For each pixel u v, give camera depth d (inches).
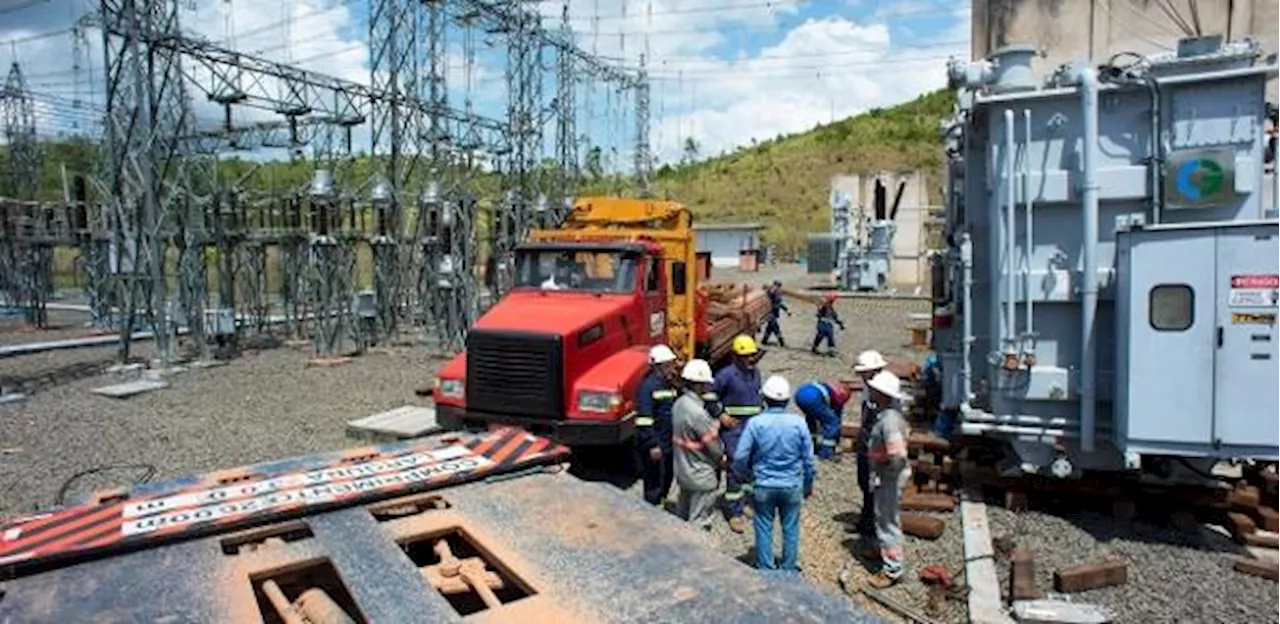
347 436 461.1
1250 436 280.7
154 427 486.6
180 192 745.6
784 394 263.9
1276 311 275.0
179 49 690.8
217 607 113.3
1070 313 324.8
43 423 496.4
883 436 266.2
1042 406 327.9
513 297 430.9
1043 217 325.1
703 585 118.6
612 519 147.6
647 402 324.8
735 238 2551.7
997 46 476.1
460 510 153.5
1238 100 301.0
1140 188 310.8
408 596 116.4
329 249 818.2
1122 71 308.7
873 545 299.7
